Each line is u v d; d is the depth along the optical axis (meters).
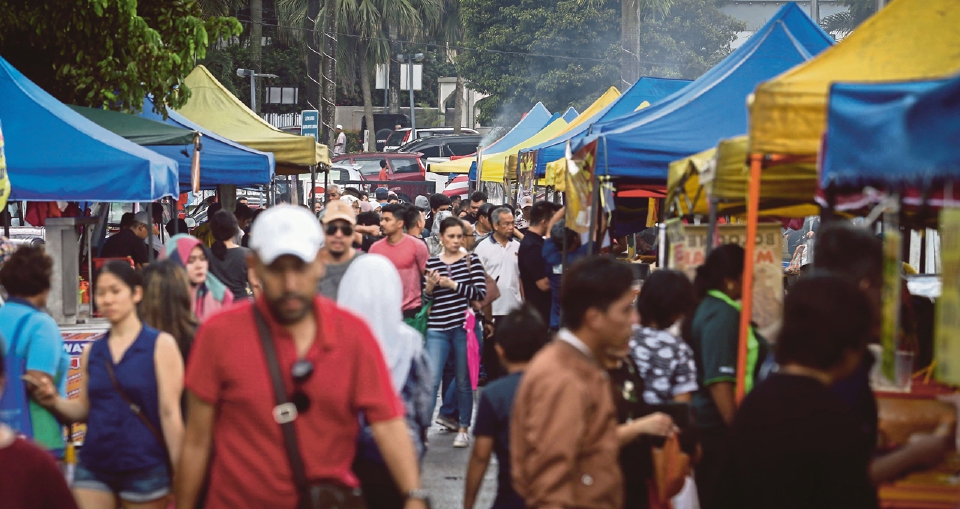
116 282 8.84
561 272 18.45
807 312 6.11
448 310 16.88
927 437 6.76
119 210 37.78
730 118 16.03
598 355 6.92
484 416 9.14
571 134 29.67
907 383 8.88
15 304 9.79
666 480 7.88
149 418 8.77
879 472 6.72
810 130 8.76
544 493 6.34
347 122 122.06
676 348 8.61
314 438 6.21
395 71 116.69
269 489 6.14
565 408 6.43
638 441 7.95
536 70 70.06
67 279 15.64
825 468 5.83
